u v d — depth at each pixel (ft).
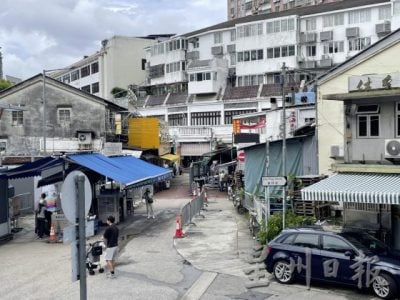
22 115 127.54
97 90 249.14
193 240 64.34
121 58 244.63
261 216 63.77
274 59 190.90
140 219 84.48
